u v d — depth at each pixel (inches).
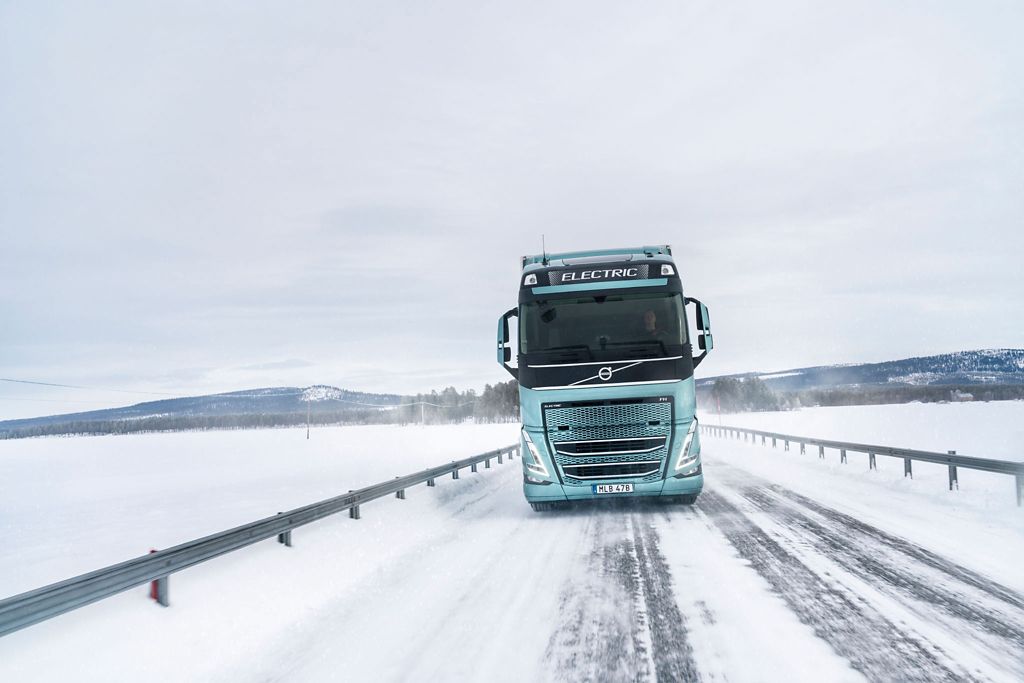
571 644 170.6
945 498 385.4
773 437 1003.9
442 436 2495.1
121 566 178.1
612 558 270.4
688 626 180.5
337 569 263.3
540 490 374.9
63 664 155.0
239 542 240.5
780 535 302.7
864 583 214.7
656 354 371.2
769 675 145.0
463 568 263.4
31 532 510.6
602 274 388.5
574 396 371.9
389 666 161.5
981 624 171.9
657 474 366.9
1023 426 1445.6
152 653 168.4
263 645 182.4
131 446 2758.4
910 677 140.2
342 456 1478.8
